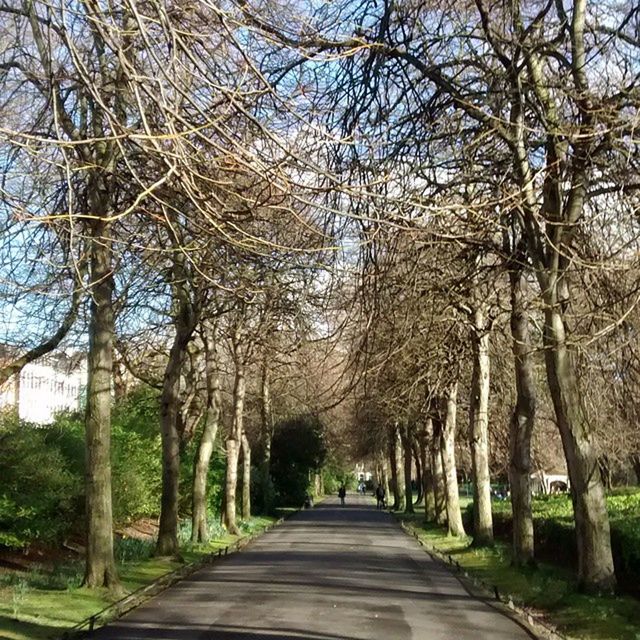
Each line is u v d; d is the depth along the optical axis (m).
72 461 22.83
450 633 12.57
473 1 13.27
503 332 21.78
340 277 13.45
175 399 23.34
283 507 66.62
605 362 16.78
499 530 33.00
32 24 11.78
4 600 14.20
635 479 46.69
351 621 13.48
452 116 12.55
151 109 9.55
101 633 12.32
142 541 24.95
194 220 9.35
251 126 9.21
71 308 16.16
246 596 16.36
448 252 15.27
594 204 14.55
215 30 9.98
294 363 27.56
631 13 12.70
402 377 22.25
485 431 27.39
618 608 13.82
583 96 12.17
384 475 86.12
